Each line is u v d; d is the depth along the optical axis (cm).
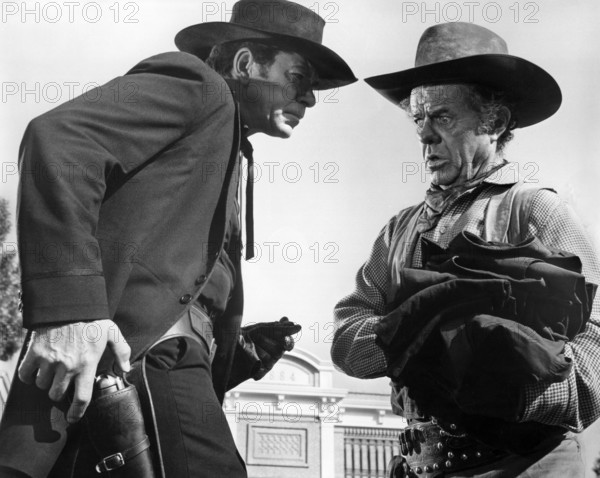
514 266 346
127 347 289
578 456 365
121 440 289
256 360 366
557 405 342
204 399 312
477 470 363
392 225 421
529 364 329
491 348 333
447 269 359
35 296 278
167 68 320
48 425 291
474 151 396
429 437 374
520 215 375
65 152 286
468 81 399
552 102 404
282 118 371
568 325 348
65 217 281
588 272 365
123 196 306
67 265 280
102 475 294
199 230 317
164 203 309
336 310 416
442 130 397
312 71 378
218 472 308
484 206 384
